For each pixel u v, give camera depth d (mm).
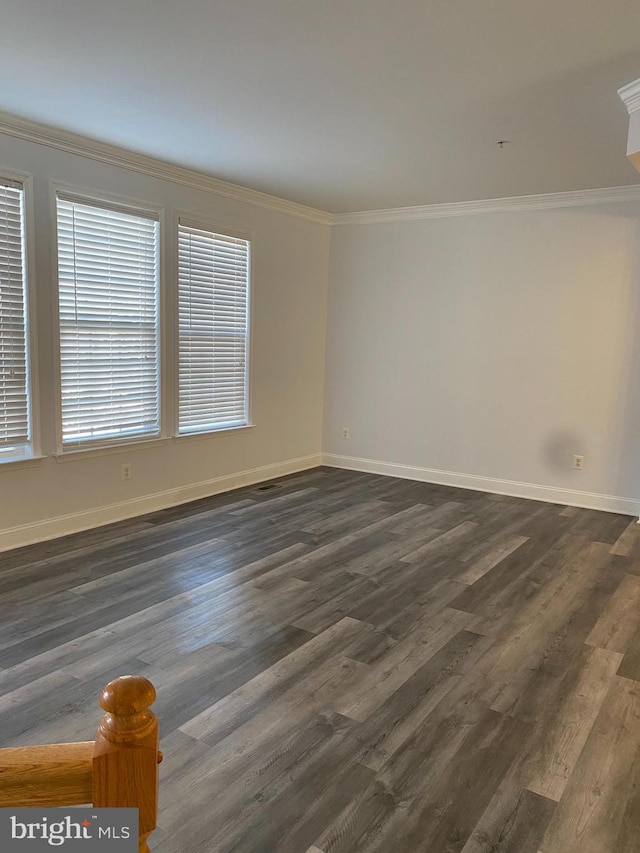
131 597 3270
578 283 5184
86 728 2188
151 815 795
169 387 4855
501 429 5664
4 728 2176
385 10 2373
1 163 3598
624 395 5082
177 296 4816
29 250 3793
